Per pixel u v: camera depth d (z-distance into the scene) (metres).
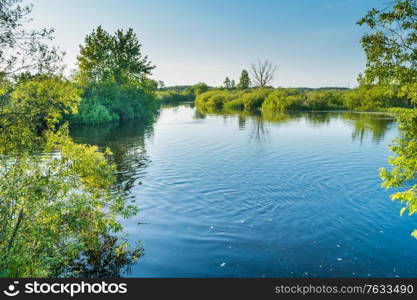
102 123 52.31
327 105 84.12
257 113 75.00
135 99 64.19
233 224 12.57
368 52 8.02
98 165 10.59
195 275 9.23
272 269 9.52
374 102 78.00
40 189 8.10
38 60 8.47
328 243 11.00
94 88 54.06
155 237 11.51
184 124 50.53
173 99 159.50
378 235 11.51
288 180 18.39
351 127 43.41
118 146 29.81
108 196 10.87
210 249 10.68
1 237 7.95
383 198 15.18
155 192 16.36
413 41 7.57
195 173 20.00
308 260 9.98
